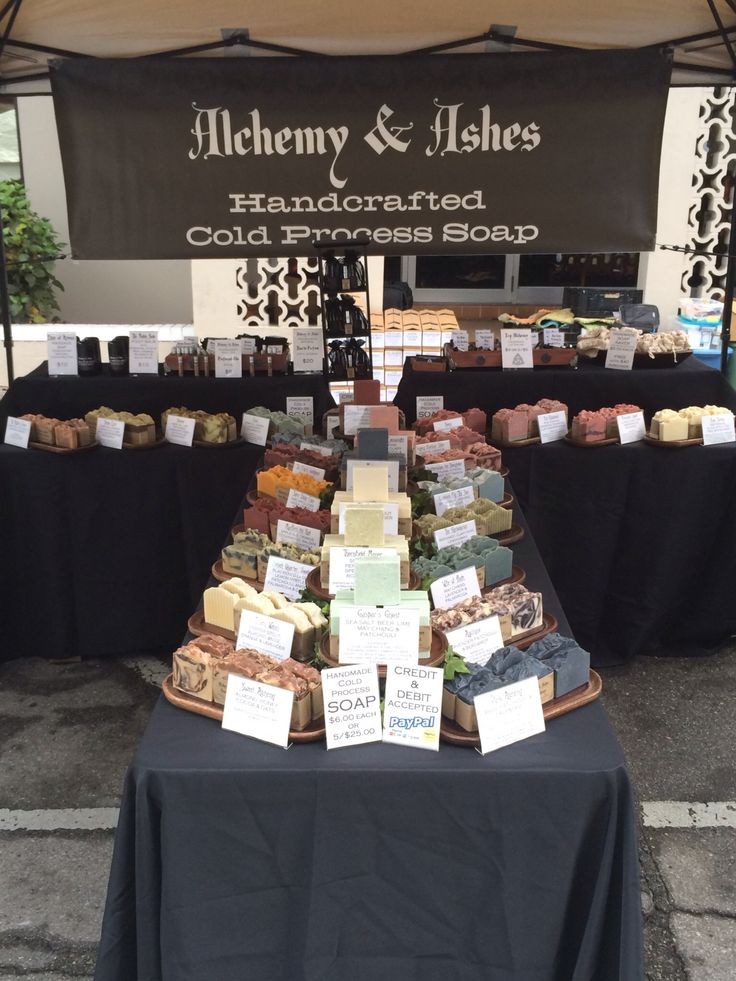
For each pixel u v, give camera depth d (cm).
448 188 285
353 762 139
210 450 291
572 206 287
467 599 173
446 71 273
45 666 301
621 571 300
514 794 137
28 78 295
